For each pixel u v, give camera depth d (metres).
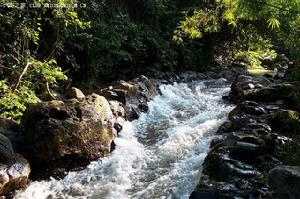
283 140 5.24
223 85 11.77
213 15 7.43
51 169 5.69
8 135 5.92
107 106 6.82
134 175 5.58
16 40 7.60
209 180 4.73
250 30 9.64
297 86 5.97
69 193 5.19
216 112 8.02
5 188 4.88
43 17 8.36
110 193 5.14
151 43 11.80
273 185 3.80
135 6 12.77
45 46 8.59
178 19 13.66
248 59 15.80
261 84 9.40
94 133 6.15
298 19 4.36
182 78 12.16
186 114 8.37
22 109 6.53
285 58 15.84
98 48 9.37
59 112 5.99
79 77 9.30
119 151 6.34
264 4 4.45
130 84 8.81
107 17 11.09
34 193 5.14
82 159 5.95
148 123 7.80
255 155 5.05
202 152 5.92
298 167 3.88
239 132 5.79
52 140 5.67
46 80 7.57
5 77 7.55
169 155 6.05
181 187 5.09
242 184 4.46
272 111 6.95
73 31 8.80
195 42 13.79
